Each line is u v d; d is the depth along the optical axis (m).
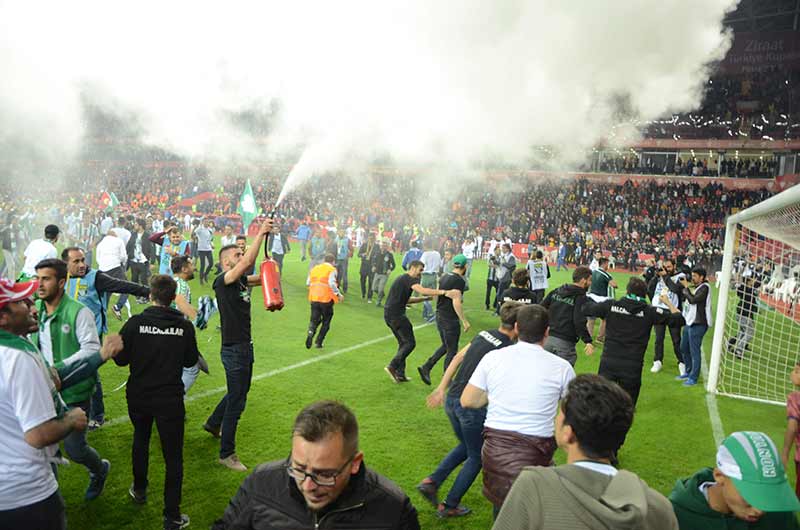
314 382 8.24
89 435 6.09
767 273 13.82
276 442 6.11
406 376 8.73
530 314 3.88
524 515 2.01
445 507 4.79
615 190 38.03
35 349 2.92
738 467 2.21
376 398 7.69
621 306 6.08
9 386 2.73
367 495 2.09
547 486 2.02
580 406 2.15
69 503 4.78
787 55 38.47
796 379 4.18
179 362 4.49
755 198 34.91
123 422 6.46
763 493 2.16
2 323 2.84
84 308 4.59
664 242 32.22
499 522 2.07
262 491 2.14
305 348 10.17
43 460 2.90
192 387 7.70
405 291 8.24
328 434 1.93
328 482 1.94
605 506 1.91
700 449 6.58
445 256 17.58
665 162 39.38
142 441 4.69
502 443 3.68
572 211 36.53
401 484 5.34
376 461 5.79
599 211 36.34
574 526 1.92
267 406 7.18
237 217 37.03
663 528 1.97
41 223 26.11
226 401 5.65
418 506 4.99
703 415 7.80
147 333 4.38
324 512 2.06
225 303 5.34
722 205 35.03
